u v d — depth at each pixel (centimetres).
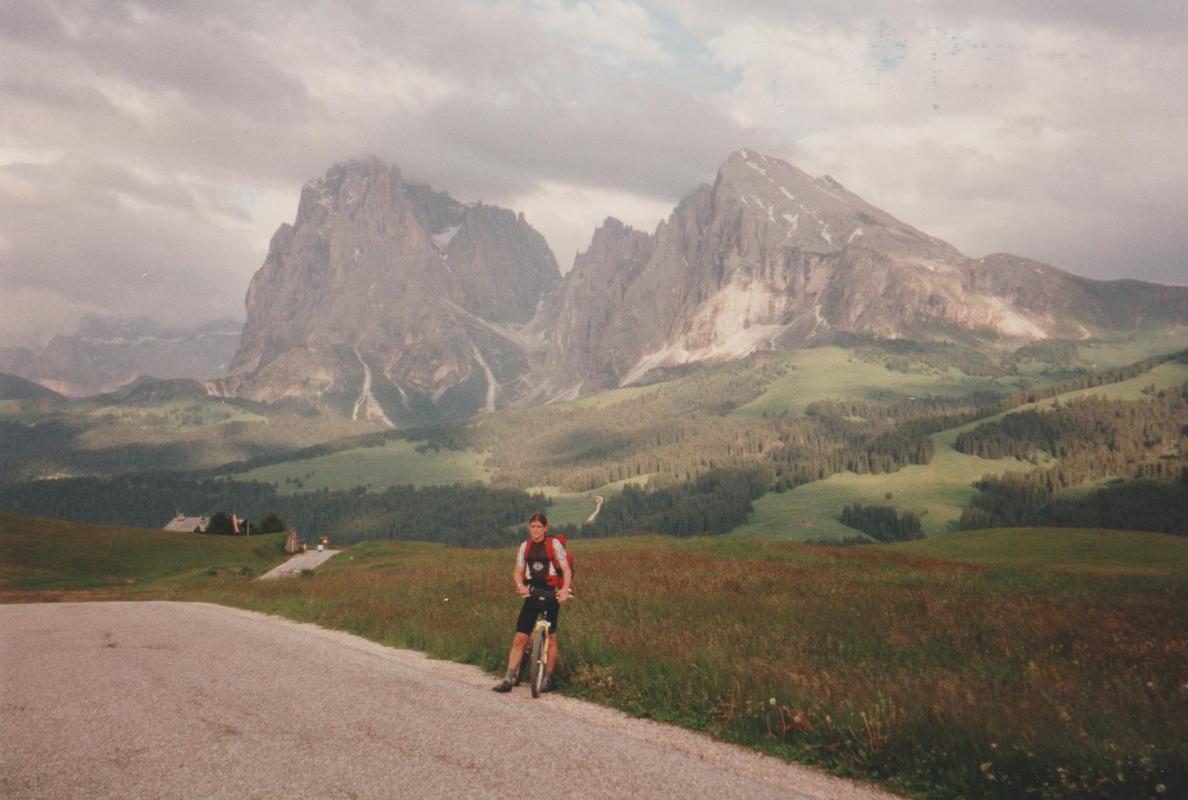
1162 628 1817
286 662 1348
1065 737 784
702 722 938
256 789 646
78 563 7000
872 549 5519
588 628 1590
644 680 1095
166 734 822
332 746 777
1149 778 689
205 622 2194
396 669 1288
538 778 684
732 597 2316
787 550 4875
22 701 995
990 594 2638
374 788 651
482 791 646
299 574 5616
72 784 655
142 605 3156
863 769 782
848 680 1077
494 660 1344
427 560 5497
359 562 6669
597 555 4388
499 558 4888
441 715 924
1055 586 3155
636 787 670
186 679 1162
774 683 1036
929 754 784
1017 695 1010
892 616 1934
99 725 862
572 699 1075
